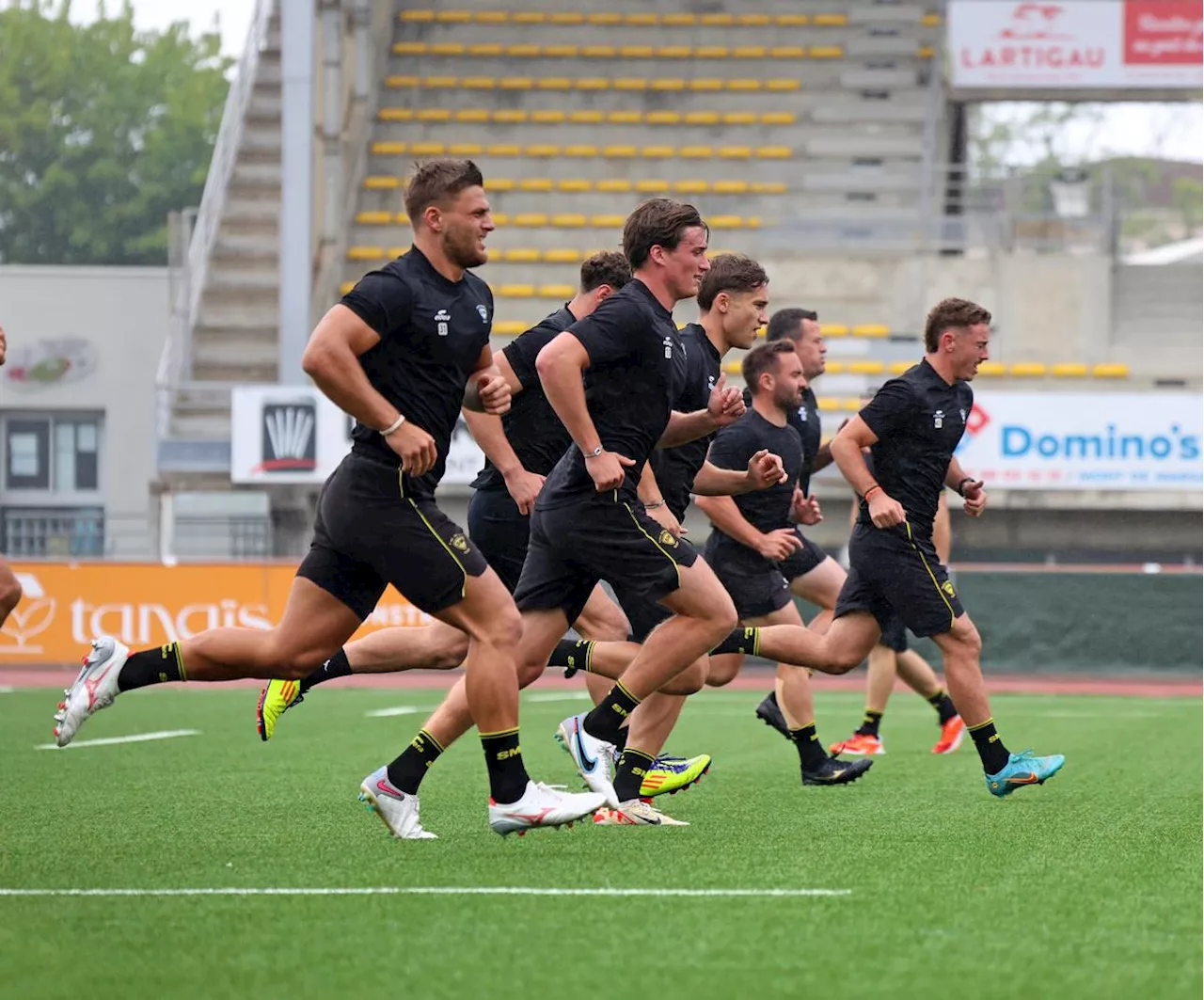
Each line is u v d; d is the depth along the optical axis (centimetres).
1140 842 2177
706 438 2559
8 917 1603
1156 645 6644
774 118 10550
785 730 3009
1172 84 9600
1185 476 7681
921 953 1446
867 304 9106
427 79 10819
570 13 11206
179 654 2006
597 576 2336
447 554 1969
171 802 2631
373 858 1991
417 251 1989
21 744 3781
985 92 9681
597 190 10194
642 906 1662
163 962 1408
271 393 7712
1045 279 8912
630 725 2450
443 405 1995
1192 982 1344
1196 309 9056
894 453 2766
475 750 3609
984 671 6706
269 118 10512
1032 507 7794
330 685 6644
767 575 3000
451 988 1316
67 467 12331
